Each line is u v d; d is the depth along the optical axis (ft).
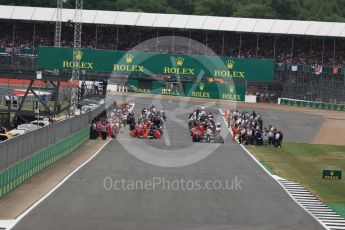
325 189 192.24
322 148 305.32
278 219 143.64
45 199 153.38
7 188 158.40
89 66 495.41
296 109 477.36
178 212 145.07
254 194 174.70
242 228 132.26
